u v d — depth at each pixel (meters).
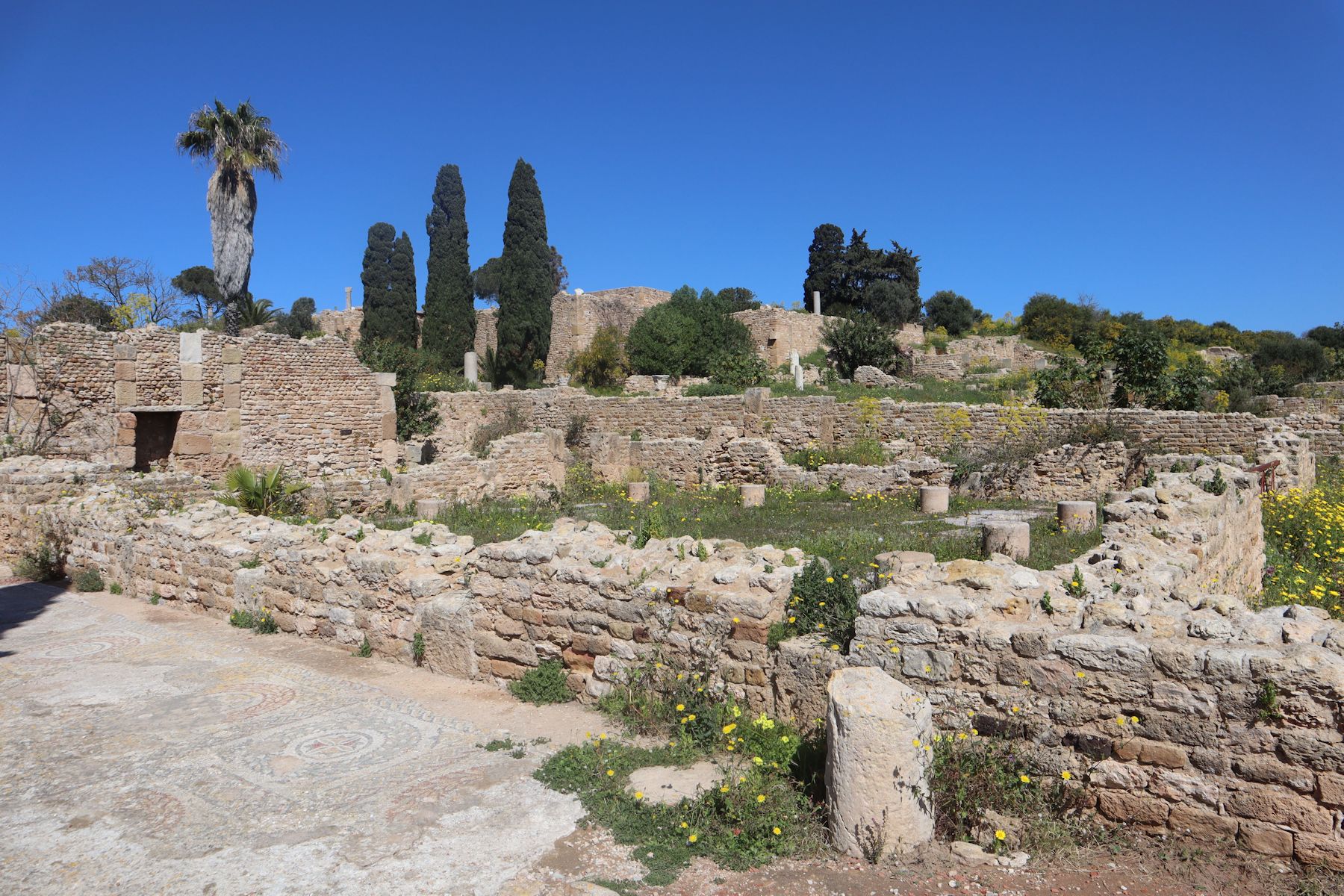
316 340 23.30
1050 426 21.94
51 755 5.84
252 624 9.43
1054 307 55.50
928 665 5.11
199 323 33.56
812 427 26.19
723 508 18.28
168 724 6.44
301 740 6.08
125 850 4.55
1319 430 22.84
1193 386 23.77
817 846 4.44
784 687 5.73
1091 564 6.36
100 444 19.09
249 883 4.21
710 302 43.78
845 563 10.42
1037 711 4.74
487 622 7.46
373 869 4.32
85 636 9.14
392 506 19.33
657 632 6.41
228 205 27.00
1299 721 4.02
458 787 5.27
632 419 30.02
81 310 29.31
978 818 4.52
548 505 19.81
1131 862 4.19
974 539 12.64
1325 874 3.89
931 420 23.88
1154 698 4.39
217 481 20.41
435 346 45.78
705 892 4.10
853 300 58.62
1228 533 9.44
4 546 13.89
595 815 4.87
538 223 44.09
